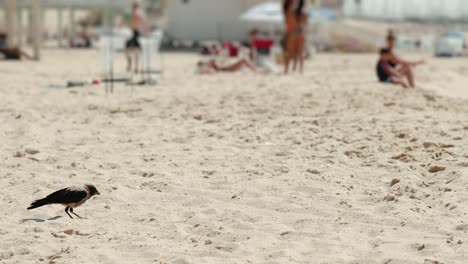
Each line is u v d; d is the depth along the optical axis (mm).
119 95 18422
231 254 6629
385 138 11891
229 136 12547
